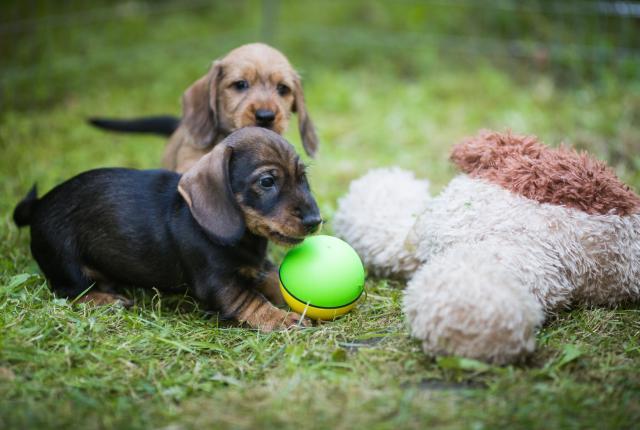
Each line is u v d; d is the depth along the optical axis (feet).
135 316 5.59
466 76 9.10
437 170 7.00
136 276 5.71
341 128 7.69
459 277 5.23
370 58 9.64
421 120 7.82
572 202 5.56
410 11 10.36
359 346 5.41
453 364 5.19
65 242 5.71
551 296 5.49
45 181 6.75
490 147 5.75
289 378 5.21
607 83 8.18
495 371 5.19
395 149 7.37
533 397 5.10
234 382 5.21
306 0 10.91
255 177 5.52
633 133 7.29
